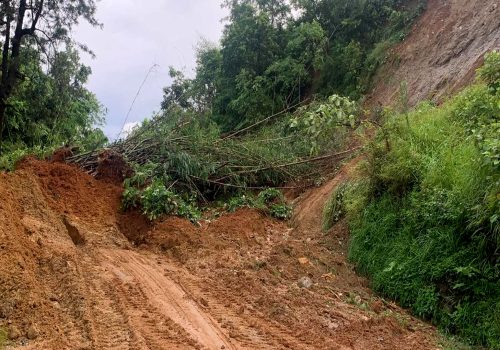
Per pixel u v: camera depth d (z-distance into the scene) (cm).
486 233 585
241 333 492
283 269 726
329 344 483
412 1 1805
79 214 861
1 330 439
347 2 1969
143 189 965
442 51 1405
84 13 1944
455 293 586
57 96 2067
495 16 1274
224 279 663
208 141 1252
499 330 518
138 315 512
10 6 1777
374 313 596
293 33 2059
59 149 1141
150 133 1216
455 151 735
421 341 527
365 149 847
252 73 2033
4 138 1984
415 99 1333
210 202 1208
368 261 722
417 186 731
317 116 866
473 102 787
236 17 2139
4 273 520
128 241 844
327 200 1007
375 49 1747
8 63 1848
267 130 1530
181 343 450
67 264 613
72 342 434
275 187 1273
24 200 782
